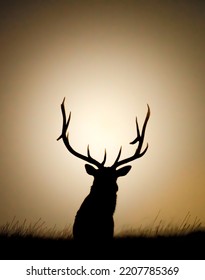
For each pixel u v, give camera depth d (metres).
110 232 37.47
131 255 37.31
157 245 39.81
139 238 42.16
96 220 37.16
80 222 37.47
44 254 37.28
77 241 37.47
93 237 37.09
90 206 37.56
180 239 41.50
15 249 38.16
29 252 37.69
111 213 37.84
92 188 38.28
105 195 37.69
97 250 37.09
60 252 37.50
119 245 39.09
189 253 38.38
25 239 40.31
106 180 38.12
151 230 43.66
